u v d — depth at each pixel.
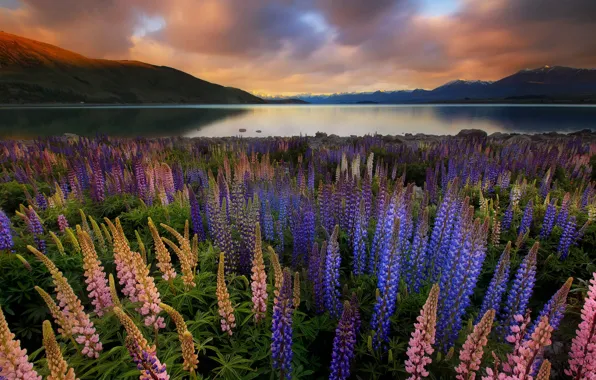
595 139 33.53
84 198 12.69
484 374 4.98
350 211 9.12
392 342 5.77
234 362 5.09
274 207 11.52
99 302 5.46
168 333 5.52
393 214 6.96
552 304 5.02
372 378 5.36
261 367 5.38
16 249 7.93
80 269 7.48
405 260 7.41
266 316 6.06
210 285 6.79
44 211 11.20
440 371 5.21
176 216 10.66
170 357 4.98
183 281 6.42
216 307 6.25
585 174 16.41
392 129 64.56
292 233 9.12
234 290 6.66
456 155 18.45
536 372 3.84
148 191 12.01
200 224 9.16
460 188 13.02
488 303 5.89
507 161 17.59
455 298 5.48
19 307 6.82
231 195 10.62
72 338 4.80
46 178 16.20
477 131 37.66
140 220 10.37
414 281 7.16
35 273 7.08
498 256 9.39
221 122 85.06
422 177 18.27
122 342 5.19
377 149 21.95
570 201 11.09
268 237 9.09
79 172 14.70
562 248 9.02
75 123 80.19
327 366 6.00
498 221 9.70
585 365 4.08
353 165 15.66
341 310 6.35
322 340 6.42
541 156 18.05
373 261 7.46
